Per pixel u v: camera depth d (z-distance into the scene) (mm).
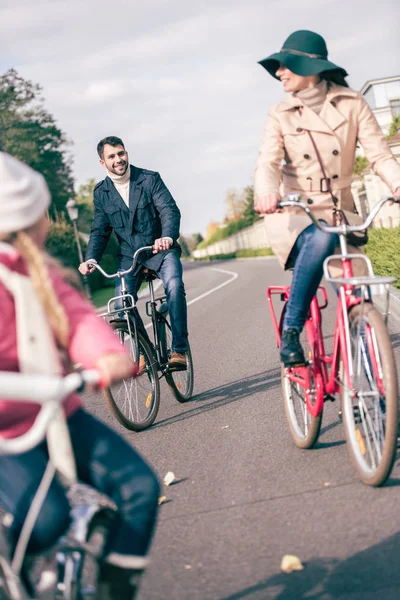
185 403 7051
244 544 3582
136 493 2373
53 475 2348
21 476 2297
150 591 3207
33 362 2303
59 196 61750
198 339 11469
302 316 4430
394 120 30297
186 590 3178
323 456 4727
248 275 34156
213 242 133625
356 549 3346
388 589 2951
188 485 4602
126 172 6441
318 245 4238
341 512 3775
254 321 12844
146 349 6309
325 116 4367
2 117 59438
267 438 5379
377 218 32594
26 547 2312
